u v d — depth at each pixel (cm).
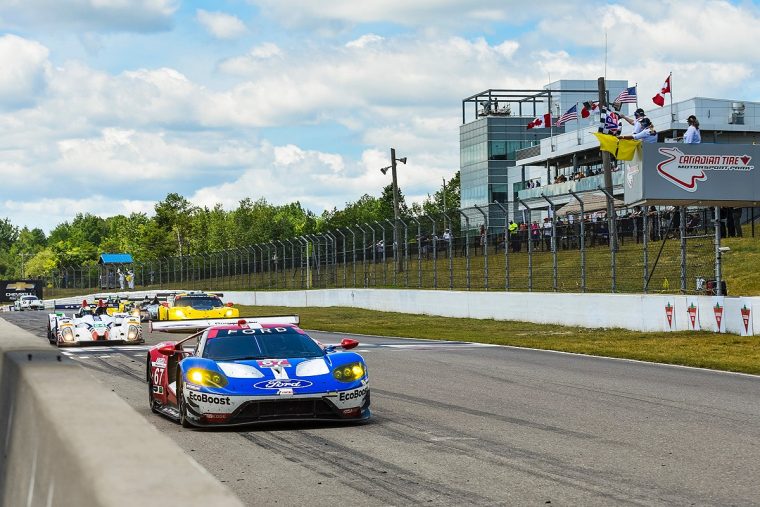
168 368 1095
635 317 2614
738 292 2881
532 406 1162
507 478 712
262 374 983
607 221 2853
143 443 236
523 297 3153
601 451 834
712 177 2348
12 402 394
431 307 3797
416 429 972
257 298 5881
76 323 2477
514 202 3331
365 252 4672
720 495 649
